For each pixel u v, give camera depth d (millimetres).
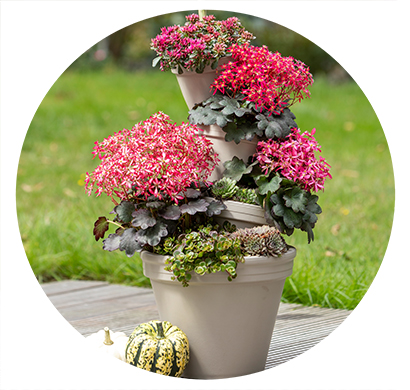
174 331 1963
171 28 2094
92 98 6980
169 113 6438
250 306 1936
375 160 5305
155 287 2027
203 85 2105
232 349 1965
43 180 4758
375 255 3260
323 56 8367
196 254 1831
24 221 3857
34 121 6035
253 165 2047
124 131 1994
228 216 1998
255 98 1978
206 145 2016
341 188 4504
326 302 2826
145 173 1822
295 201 1939
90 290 3197
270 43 8148
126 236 1936
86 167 5082
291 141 1985
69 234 3680
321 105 7090
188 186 2002
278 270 1939
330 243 3461
